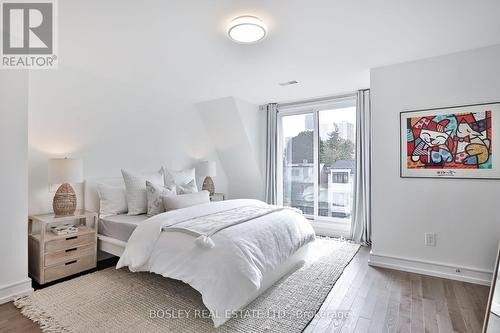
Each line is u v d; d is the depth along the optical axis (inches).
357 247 147.0
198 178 186.9
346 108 170.7
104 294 91.2
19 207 91.4
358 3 73.4
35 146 109.7
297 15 79.6
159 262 86.0
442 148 107.8
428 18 80.9
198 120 189.9
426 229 111.3
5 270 88.1
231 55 108.7
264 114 195.9
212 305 71.1
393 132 117.5
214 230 84.3
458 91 105.1
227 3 73.8
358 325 75.4
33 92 109.2
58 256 102.3
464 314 80.9
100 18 81.5
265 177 195.5
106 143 134.8
